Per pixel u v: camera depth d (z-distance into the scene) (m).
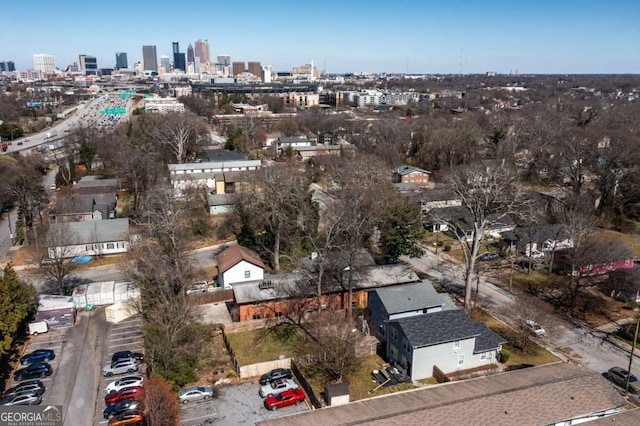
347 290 55.69
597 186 90.00
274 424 32.75
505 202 62.00
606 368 45.00
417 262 71.19
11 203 98.12
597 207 89.00
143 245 64.75
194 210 88.00
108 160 122.12
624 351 48.12
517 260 71.31
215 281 63.94
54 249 57.97
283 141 145.62
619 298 58.78
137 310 52.50
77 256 70.12
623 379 42.16
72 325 52.28
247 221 75.12
